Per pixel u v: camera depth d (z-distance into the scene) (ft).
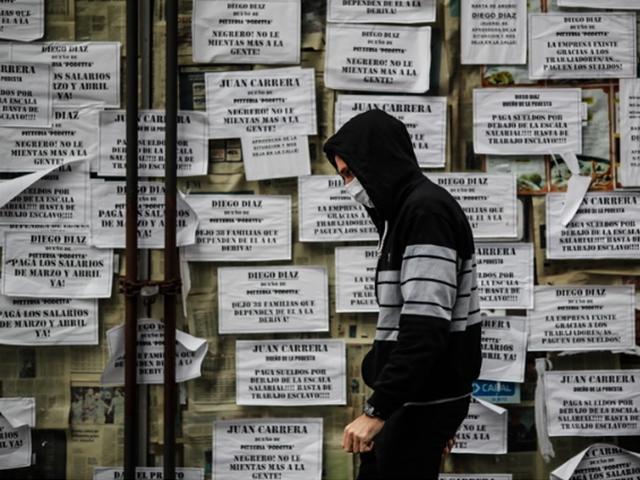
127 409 36.11
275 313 37.06
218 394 37.11
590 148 37.24
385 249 28.66
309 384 37.09
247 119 36.86
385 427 28.78
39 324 36.86
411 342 26.50
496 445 37.17
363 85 36.94
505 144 37.14
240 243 36.94
